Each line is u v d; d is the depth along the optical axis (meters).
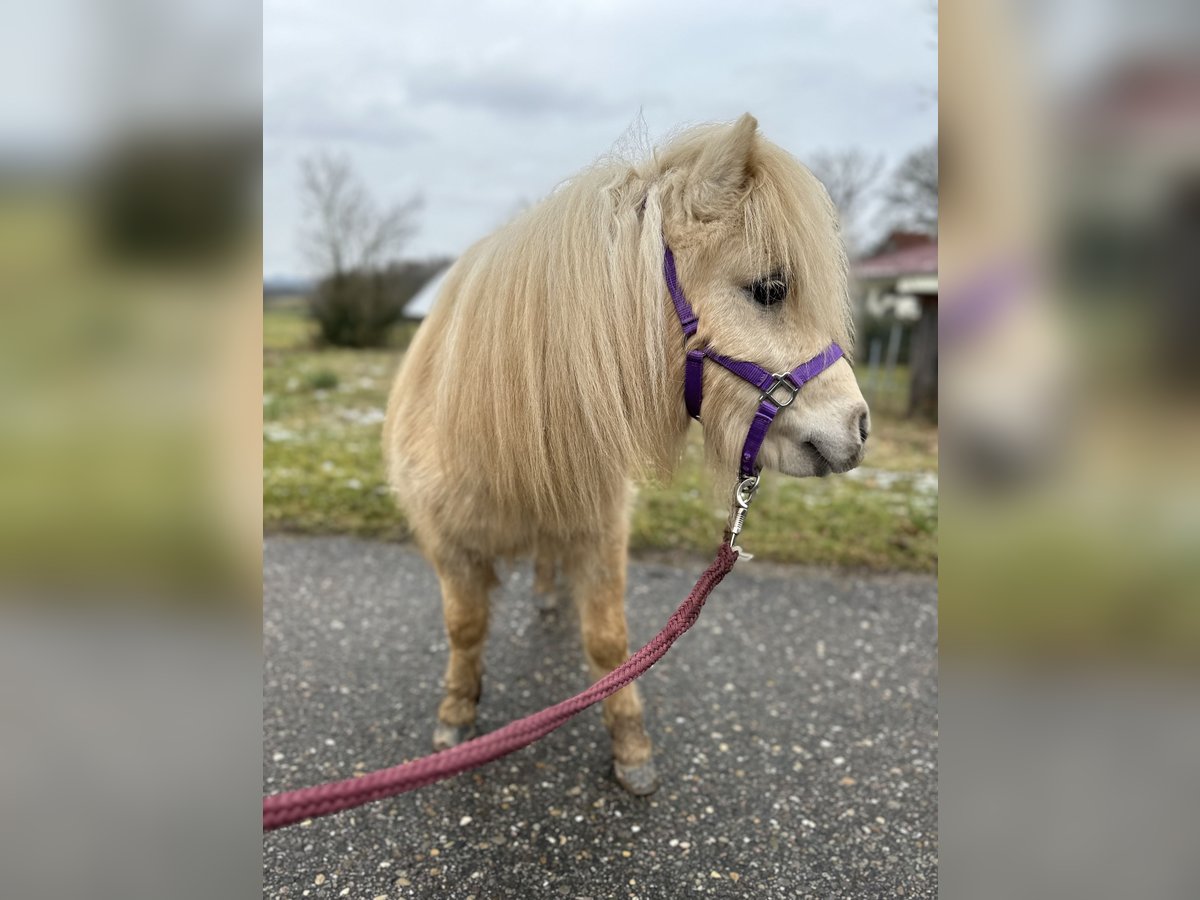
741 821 2.07
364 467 4.93
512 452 1.62
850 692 2.70
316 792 0.98
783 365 1.49
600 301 1.52
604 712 2.19
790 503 4.54
